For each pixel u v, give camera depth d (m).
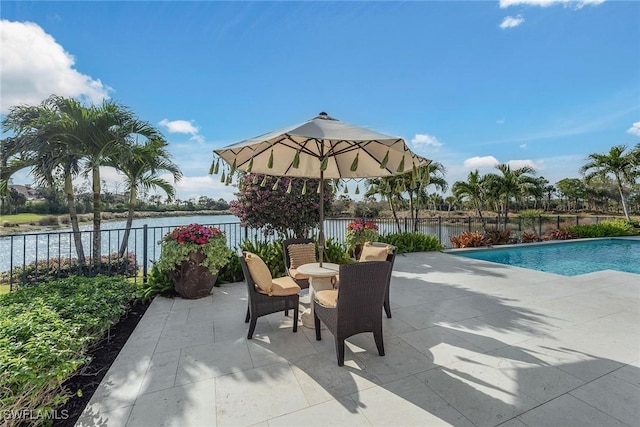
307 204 6.68
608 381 2.32
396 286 5.16
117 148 6.50
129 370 2.54
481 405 2.05
